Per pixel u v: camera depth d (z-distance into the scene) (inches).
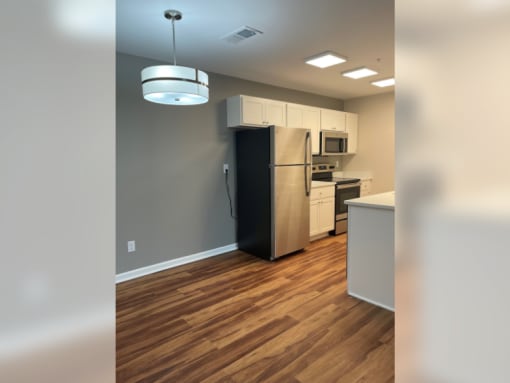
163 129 138.6
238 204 166.7
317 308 101.7
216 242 160.2
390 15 95.4
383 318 94.9
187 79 83.0
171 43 116.3
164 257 141.4
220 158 159.3
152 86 82.0
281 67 147.3
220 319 95.3
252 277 129.2
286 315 97.3
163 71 81.1
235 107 154.6
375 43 118.0
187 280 127.0
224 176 161.6
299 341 83.3
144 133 133.3
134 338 85.5
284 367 73.0
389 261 99.8
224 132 160.2
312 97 209.9
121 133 127.4
